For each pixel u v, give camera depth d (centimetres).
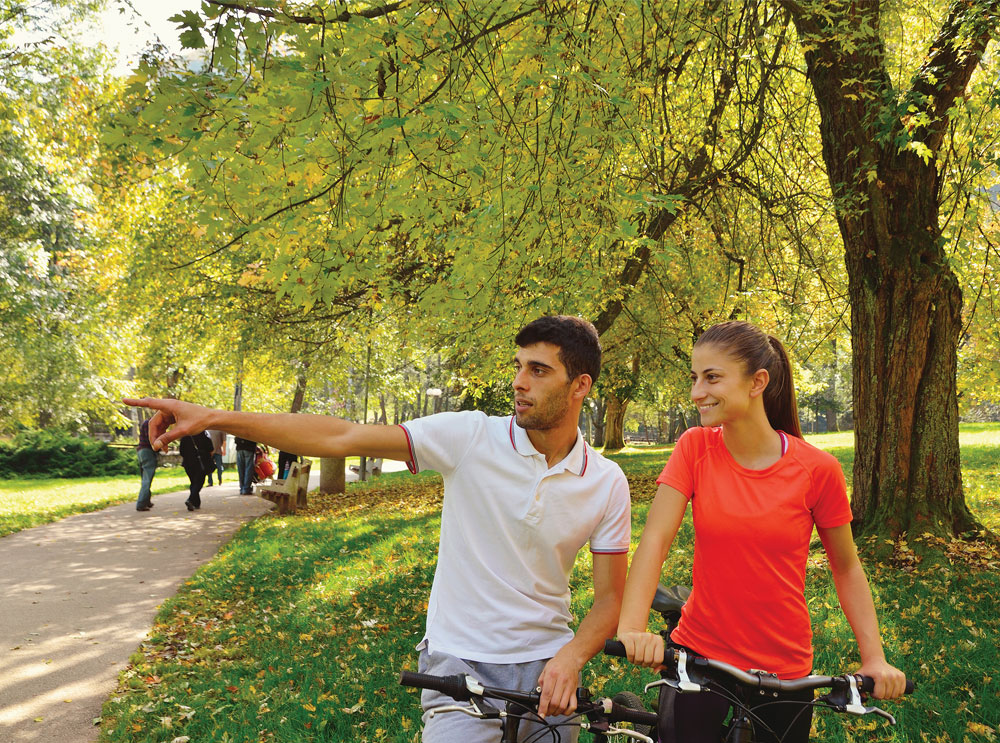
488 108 471
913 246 756
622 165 765
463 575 233
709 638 236
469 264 583
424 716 232
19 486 2300
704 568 237
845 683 208
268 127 397
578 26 564
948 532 753
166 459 3303
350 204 466
